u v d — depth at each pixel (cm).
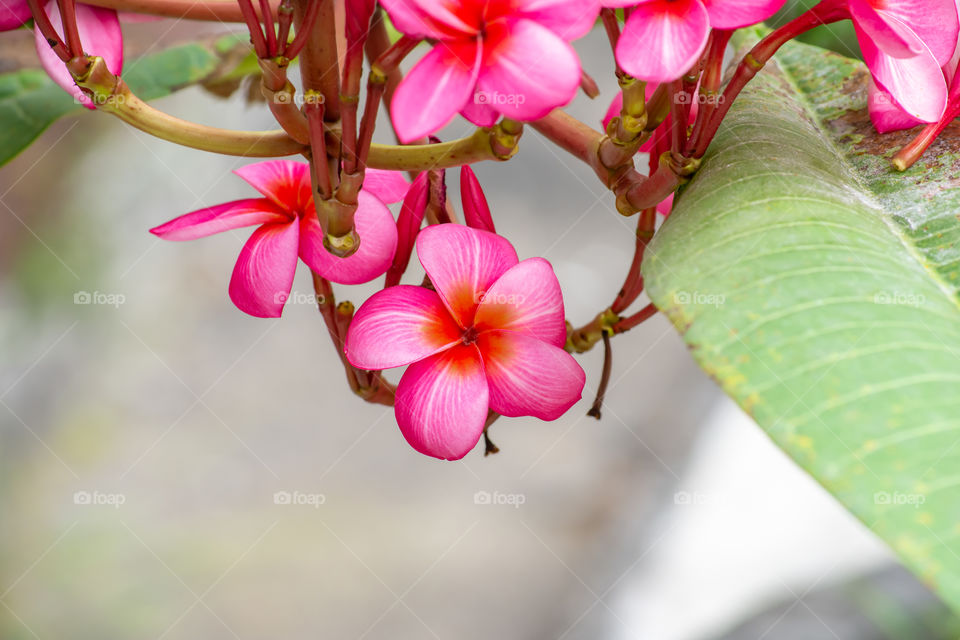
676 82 62
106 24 68
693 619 157
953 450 56
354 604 206
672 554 169
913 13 63
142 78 78
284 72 62
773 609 147
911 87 63
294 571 213
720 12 60
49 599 215
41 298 256
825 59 70
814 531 158
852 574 146
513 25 59
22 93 76
